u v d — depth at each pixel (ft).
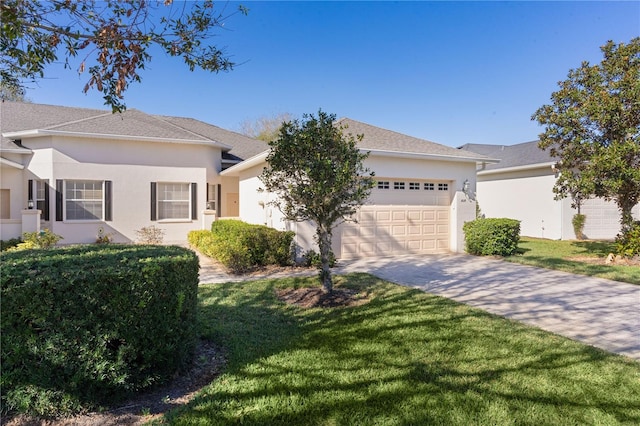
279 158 19.35
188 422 8.89
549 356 12.82
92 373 9.17
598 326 16.21
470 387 10.66
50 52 11.73
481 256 36.22
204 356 12.87
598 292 22.33
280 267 29.94
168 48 12.78
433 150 37.73
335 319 16.81
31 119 50.01
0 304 8.33
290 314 17.58
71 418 9.09
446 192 39.19
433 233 38.58
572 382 10.99
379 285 23.39
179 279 10.83
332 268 29.58
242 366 11.94
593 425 8.91
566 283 24.71
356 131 38.91
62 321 8.80
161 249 12.86
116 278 9.31
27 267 9.25
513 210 59.57
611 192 32.58
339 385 10.74
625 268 29.50
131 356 9.67
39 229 38.29
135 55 12.21
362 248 35.29
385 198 36.19
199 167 48.75
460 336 14.69
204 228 47.91
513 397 10.12
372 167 34.71
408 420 9.05
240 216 50.31
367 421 9.01
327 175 18.65
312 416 9.20
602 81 32.73
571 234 51.93
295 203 20.31
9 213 42.55
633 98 29.91
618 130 31.32
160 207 46.96
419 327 15.70
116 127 45.37
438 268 29.91
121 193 44.37
